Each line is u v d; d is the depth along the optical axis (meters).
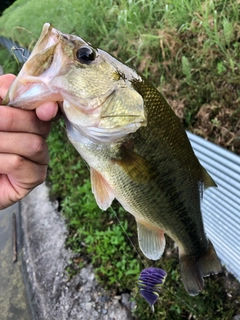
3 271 0.47
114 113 0.17
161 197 0.21
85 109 0.17
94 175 0.20
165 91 0.40
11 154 0.16
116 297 0.36
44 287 0.41
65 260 0.42
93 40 0.54
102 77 0.17
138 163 0.19
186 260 0.24
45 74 0.16
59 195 0.51
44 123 0.16
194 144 0.31
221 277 0.32
